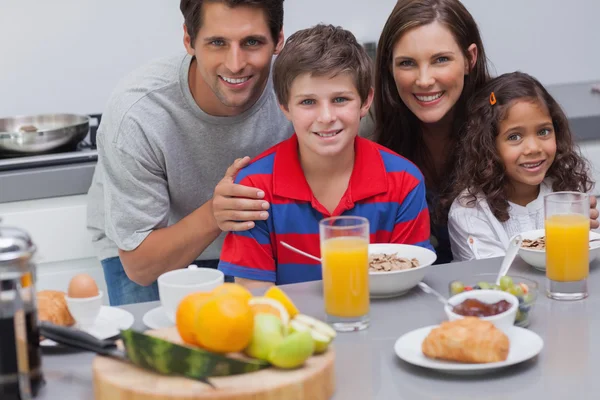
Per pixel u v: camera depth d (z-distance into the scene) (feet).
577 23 12.35
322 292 5.66
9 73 10.39
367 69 6.58
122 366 4.25
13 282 4.11
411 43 7.87
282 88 6.64
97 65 10.73
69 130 9.32
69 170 9.07
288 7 11.29
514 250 5.58
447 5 7.93
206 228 7.57
